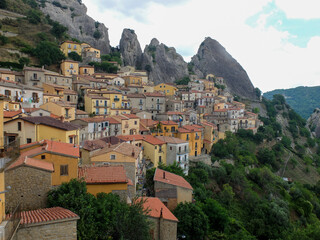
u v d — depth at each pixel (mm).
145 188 44969
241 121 121062
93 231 19984
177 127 82438
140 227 21797
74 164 25047
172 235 30000
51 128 38406
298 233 47594
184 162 66875
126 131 72812
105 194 25406
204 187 60156
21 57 98938
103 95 84062
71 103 70500
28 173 21406
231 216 55469
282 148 118938
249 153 97812
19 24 124188
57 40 128500
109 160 40062
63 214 17594
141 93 106688
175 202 38969
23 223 15555
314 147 152500
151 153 63656
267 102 188750
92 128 62156
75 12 178375
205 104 128500
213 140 94250
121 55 169500
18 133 37250
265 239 53312
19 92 58719
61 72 105188
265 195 76000
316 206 80062
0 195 14750
